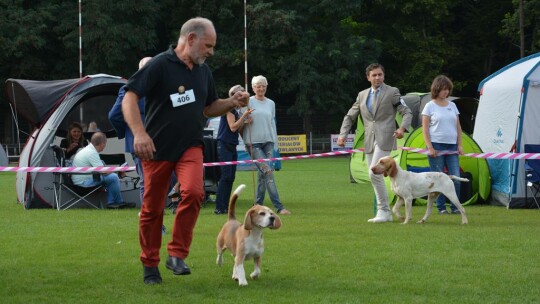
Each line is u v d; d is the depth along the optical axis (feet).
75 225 33.50
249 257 20.83
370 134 34.42
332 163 99.09
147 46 126.00
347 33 133.08
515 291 19.27
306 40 128.67
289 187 57.06
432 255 24.70
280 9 127.44
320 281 20.68
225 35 129.08
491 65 148.56
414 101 56.75
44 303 18.17
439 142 37.19
